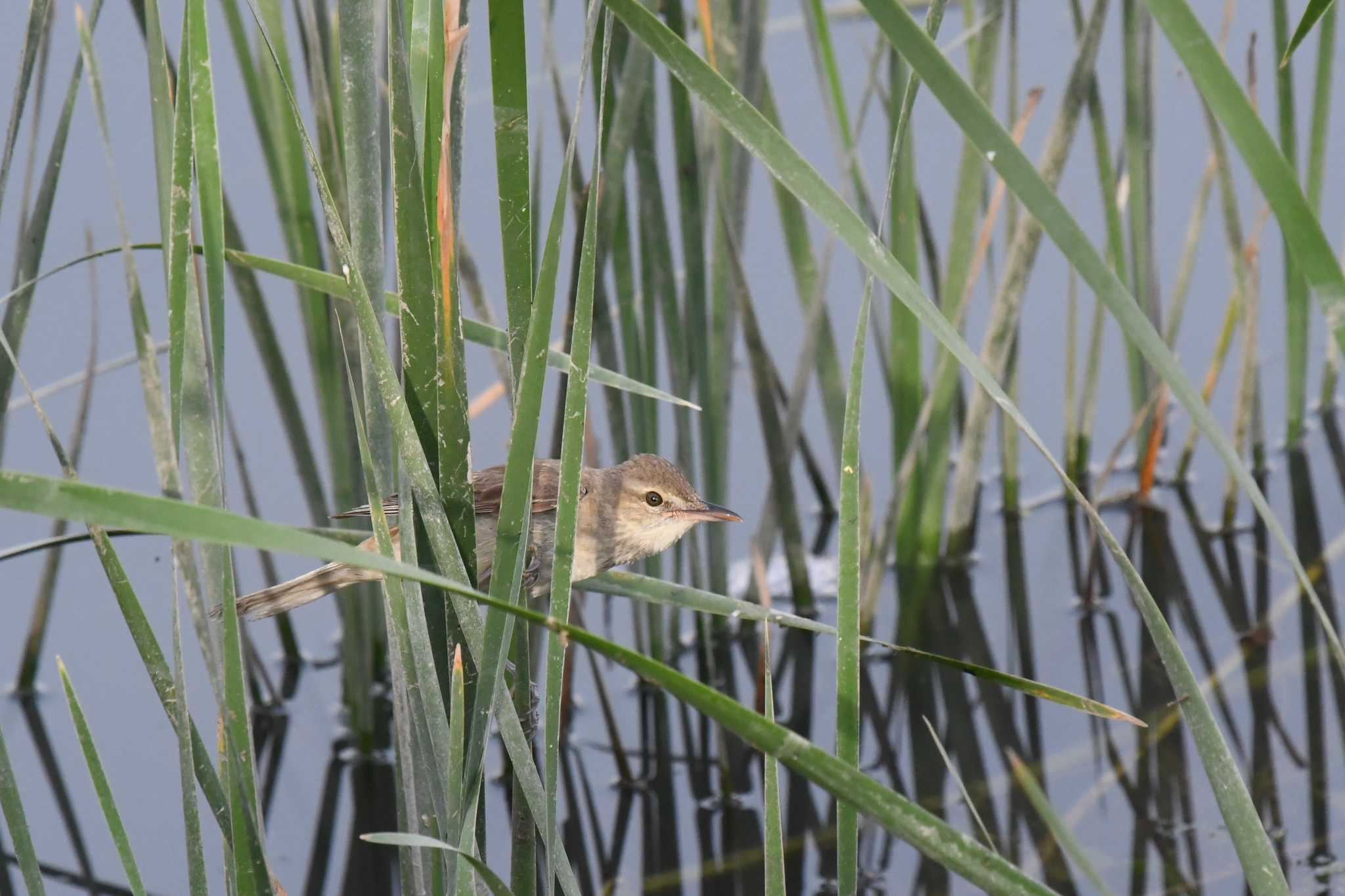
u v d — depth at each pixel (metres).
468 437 5.32
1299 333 13.12
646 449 10.65
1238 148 4.85
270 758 11.22
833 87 10.34
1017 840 9.75
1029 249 11.26
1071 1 11.05
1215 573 12.56
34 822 10.27
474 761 5.14
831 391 12.41
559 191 4.84
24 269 7.30
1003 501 13.53
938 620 12.34
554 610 5.08
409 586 5.07
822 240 14.84
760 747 4.47
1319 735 10.45
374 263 5.37
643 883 9.88
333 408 10.40
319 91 8.82
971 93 4.79
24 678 11.27
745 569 13.16
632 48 9.13
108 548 5.40
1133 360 12.62
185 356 5.21
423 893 5.69
